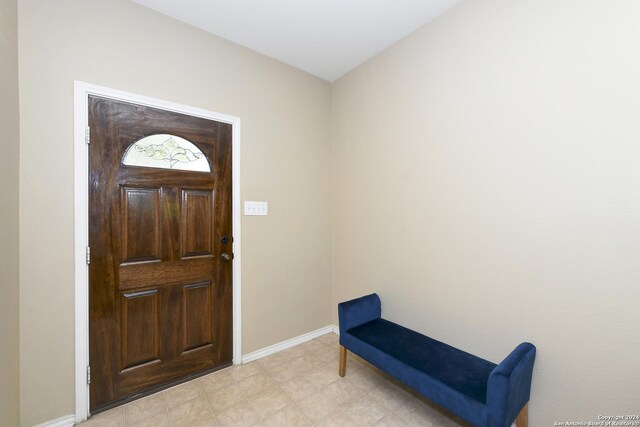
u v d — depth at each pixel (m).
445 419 1.63
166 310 1.90
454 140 1.79
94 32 1.63
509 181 1.54
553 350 1.39
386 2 1.77
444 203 1.86
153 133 1.83
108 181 1.68
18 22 1.40
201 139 2.03
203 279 2.05
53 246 1.51
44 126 1.48
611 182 1.21
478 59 1.67
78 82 1.57
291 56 2.38
